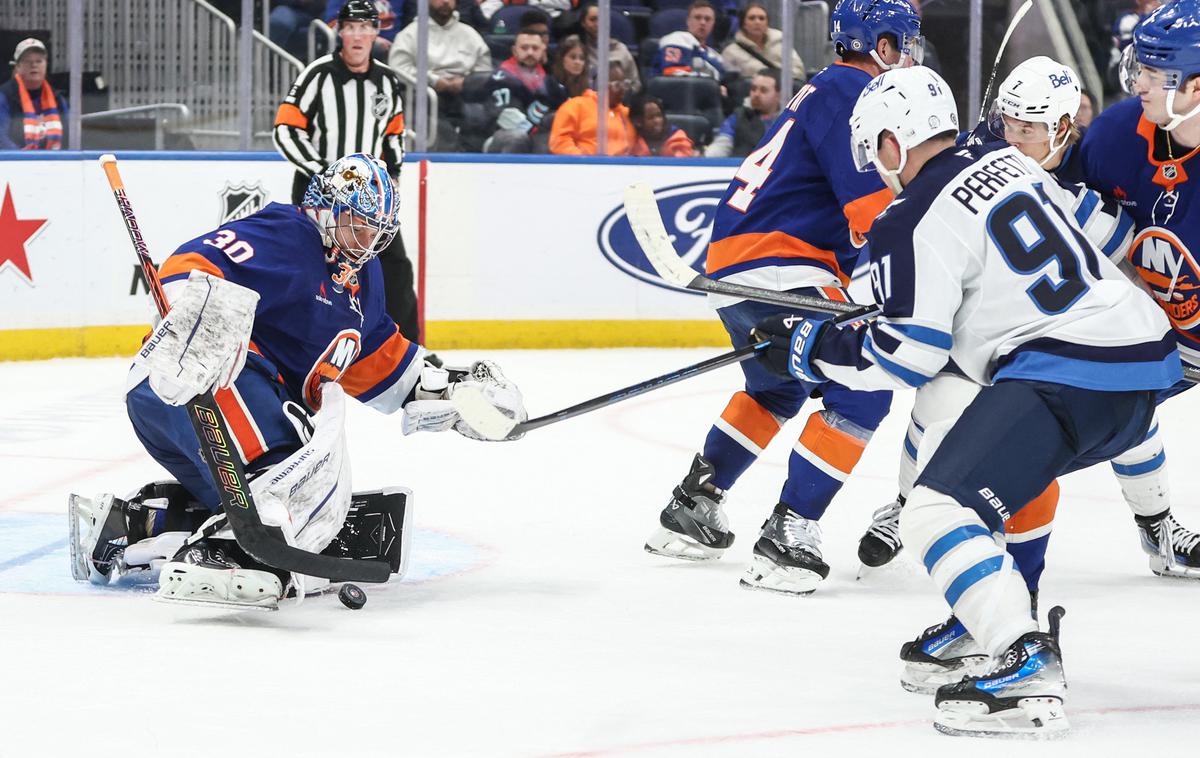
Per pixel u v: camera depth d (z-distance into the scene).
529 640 9.77
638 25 26.50
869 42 11.54
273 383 10.51
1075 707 8.46
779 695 8.61
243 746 7.51
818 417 11.33
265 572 9.92
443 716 8.05
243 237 10.38
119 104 24.80
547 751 7.50
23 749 7.43
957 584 7.92
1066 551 12.86
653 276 26.33
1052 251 8.09
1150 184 10.29
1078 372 7.96
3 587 10.95
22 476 15.57
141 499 11.15
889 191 11.26
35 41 24.02
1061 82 10.54
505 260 25.77
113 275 24.11
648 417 19.91
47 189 23.58
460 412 10.70
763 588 11.34
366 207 10.31
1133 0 27.14
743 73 26.73
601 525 13.62
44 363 23.64
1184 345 10.85
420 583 11.34
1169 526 11.88
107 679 8.66
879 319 8.38
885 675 9.09
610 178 25.97
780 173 11.80
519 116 26.03
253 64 25.27
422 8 25.53
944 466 8.01
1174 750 7.67
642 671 9.07
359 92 22.31
